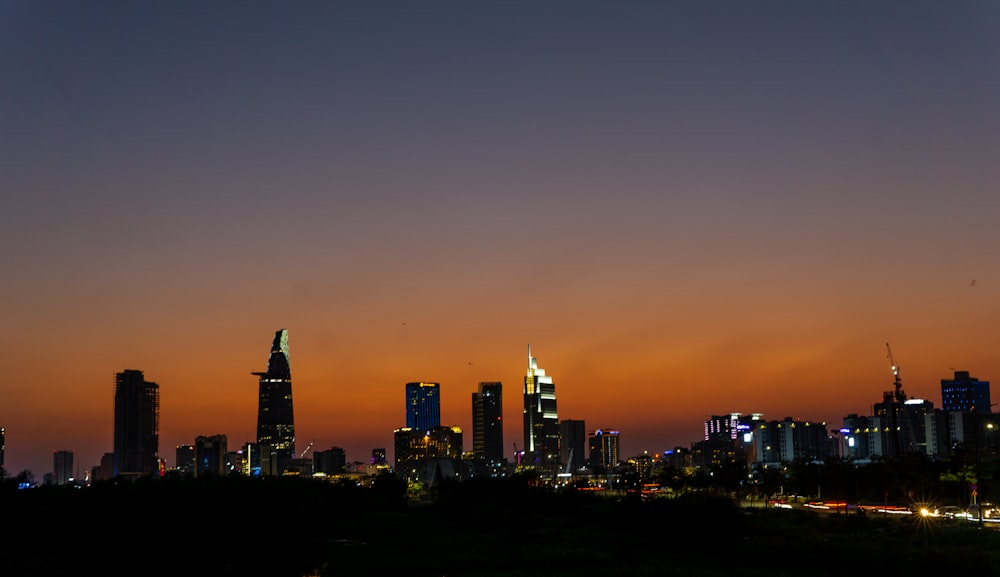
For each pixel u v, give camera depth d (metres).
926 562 92.88
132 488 126.88
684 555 117.75
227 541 139.12
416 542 148.62
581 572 101.81
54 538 110.56
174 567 112.06
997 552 95.75
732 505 140.50
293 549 139.25
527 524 168.62
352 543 150.12
